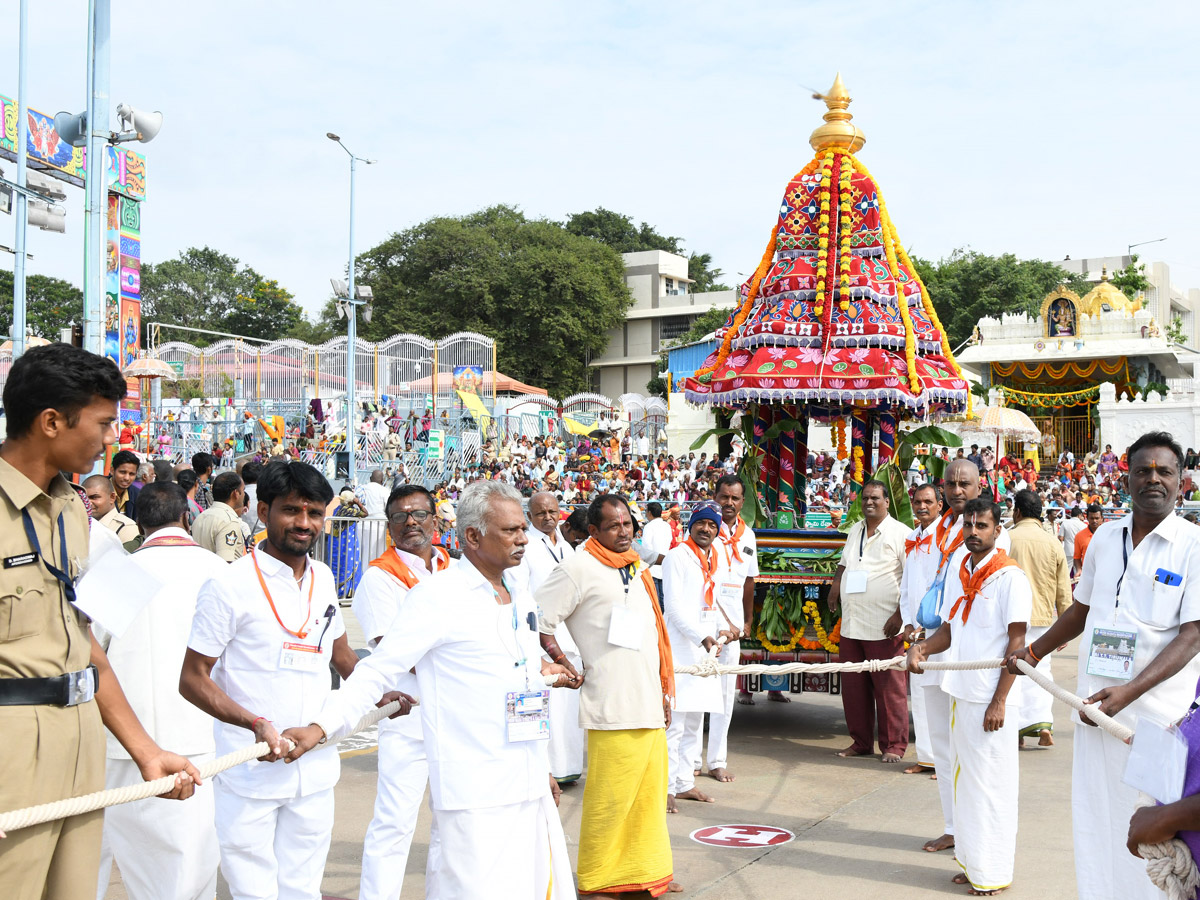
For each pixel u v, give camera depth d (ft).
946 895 16.35
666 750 16.52
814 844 18.85
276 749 11.24
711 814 20.72
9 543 9.09
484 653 11.67
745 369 28.04
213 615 11.99
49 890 9.50
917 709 23.80
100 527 10.30
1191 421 117.91
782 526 29.68
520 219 209.97
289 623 12.49
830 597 26.66
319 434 97.91
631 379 214.90
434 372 111.75
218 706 11.74
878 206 28.32
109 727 10.21
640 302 217.97
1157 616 13.48
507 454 103.24
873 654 25.13
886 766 24.61
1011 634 16.48
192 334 222.07
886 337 27.50
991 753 16.33
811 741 27.25
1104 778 13.79
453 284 184.34
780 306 28.53
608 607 16.26
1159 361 139.13
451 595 11.71
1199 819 8.73
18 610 9.07
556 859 12.26
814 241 28.84
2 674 9.02
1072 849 18.40
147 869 13.28
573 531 24.66
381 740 14.93
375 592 16.96
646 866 15.96
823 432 100.63
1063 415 139.44
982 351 139.74
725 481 24.95
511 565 12.09
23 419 9.34
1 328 198.18
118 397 9.80
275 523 12.39
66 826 9.50
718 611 22.67
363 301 87.56
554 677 14.83
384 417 101.45
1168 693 13.41
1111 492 91.66
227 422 104.06
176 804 13.23
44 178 54.24
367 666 11.49
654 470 102.68
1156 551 13.65
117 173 57.57
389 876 14.49
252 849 11.98
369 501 47.67
